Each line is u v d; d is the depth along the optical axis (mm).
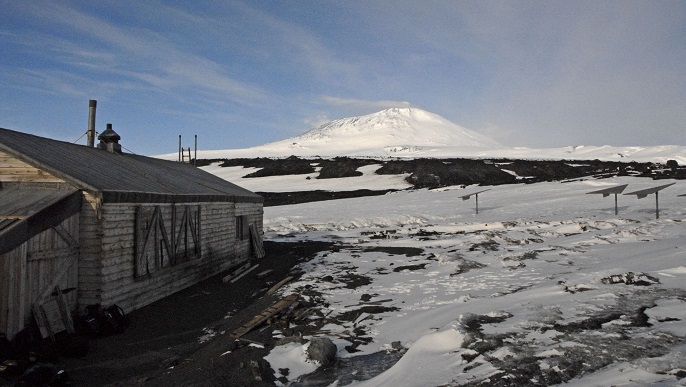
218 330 10320
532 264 14969
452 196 47562
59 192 10266
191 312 11758
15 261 8531
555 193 43156
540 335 7531
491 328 8109
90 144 17891
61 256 9812
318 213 38750
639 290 9703
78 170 11391
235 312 11781
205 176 21969
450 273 14703
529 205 36094
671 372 5594
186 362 8266
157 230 12805
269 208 46594
